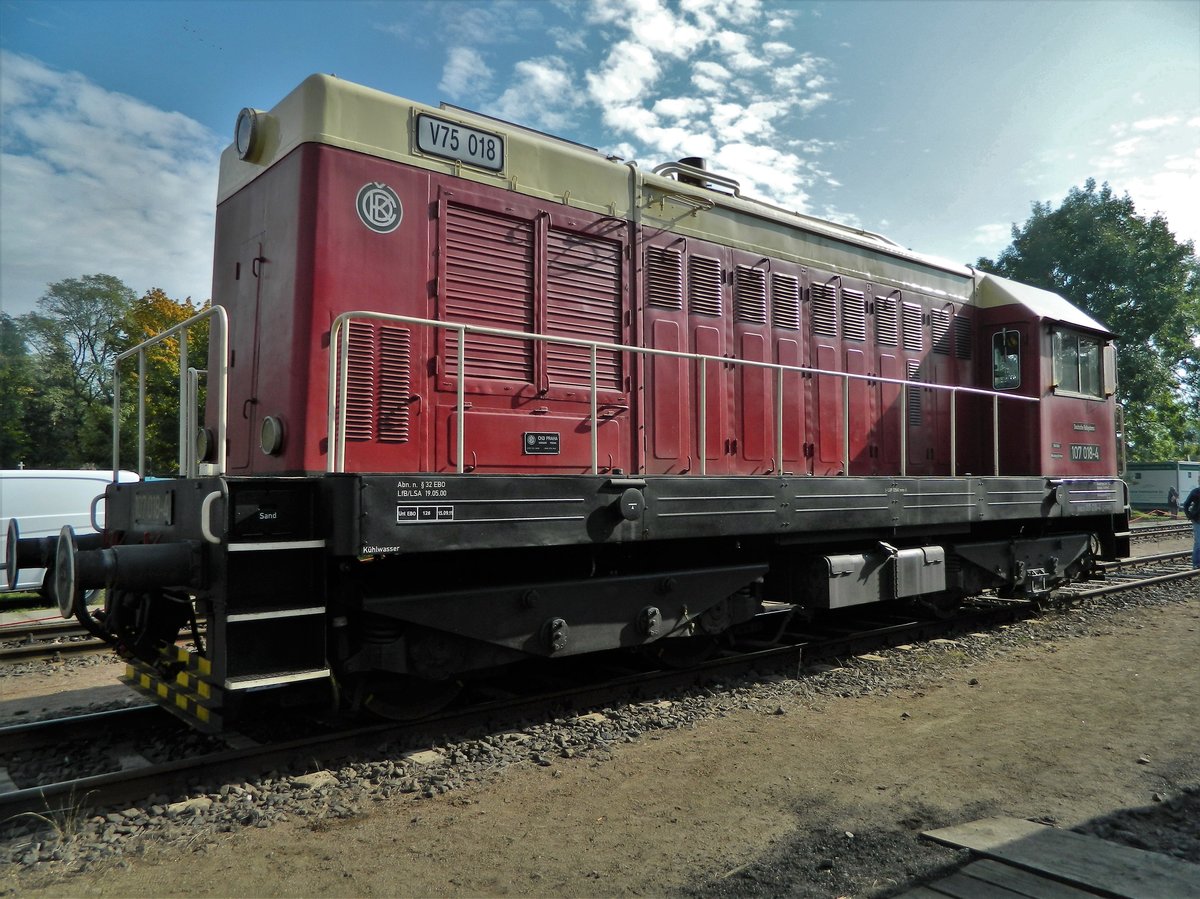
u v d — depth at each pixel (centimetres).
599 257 579
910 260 831
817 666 629
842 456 734
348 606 416
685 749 441
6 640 790
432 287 493
